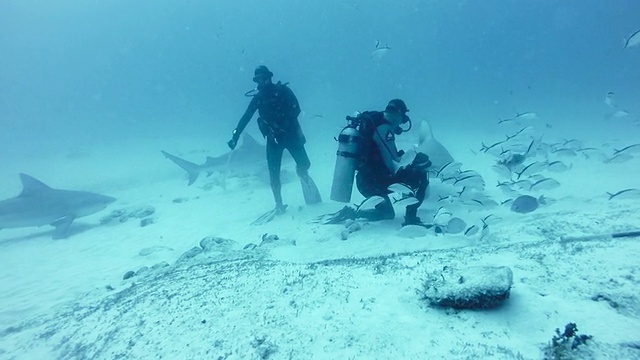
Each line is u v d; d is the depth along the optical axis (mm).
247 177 13234
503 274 3018
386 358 2529
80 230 9766
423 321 2875
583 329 2516
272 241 6316
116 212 10617
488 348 2465
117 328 3545
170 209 10641
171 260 6680
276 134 7914
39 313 5070
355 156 6480
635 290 2834
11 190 17234
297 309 3285
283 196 10383
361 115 6324
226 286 3990
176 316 3494
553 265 3480
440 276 3334
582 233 4906
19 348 3842
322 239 6402
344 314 3107
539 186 6480
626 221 4977
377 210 6949
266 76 7586
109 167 20875
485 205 6043
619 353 2234
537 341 2480
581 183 8430
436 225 6055
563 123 22656
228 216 9250
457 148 16328
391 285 3516
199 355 2855
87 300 4973
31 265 7438
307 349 2734
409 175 6230
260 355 2734
